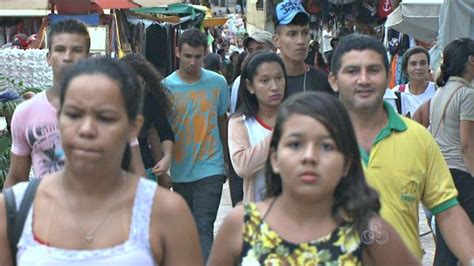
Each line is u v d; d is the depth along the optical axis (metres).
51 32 5.29
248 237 3.26
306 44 6.63
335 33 18.70
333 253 3.18
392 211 4.09
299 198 3.20
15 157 4.97
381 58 4.24
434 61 11.77
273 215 3.27
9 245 3.12
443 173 4.19
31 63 10.09
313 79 6.66
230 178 6.67
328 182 3.17
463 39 6.74
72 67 3.09
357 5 18.03
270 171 3.39
